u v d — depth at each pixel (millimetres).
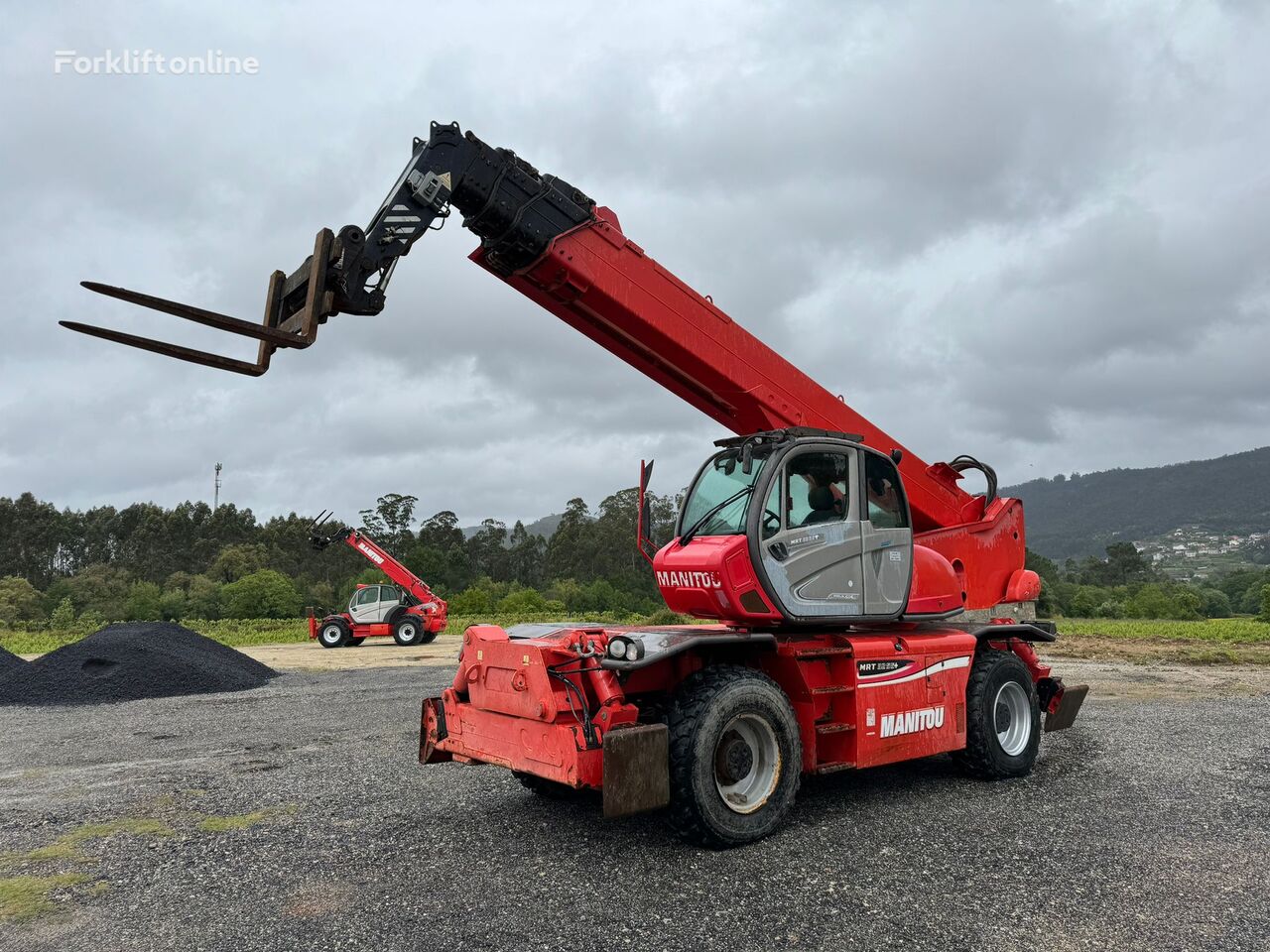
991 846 4547
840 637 5551
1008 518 7406
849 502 5656
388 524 76312
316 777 6547
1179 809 5277
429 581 65625
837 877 4086
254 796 5953
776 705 4852
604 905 3744
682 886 3990
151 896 3969
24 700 11359
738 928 3475
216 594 55781
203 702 11305
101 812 5578
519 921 3574
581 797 5785
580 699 4434
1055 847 4512
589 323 6156
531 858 4449
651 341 5992
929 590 6246
